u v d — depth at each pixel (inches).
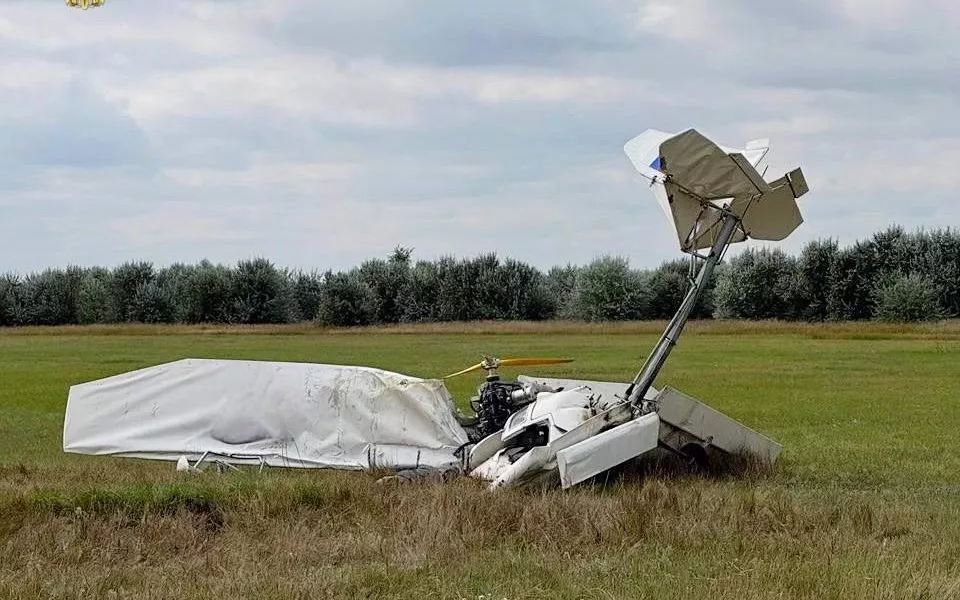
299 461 557.3
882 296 2746.1
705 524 395.9
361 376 564.7
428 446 551.5
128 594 323.0
